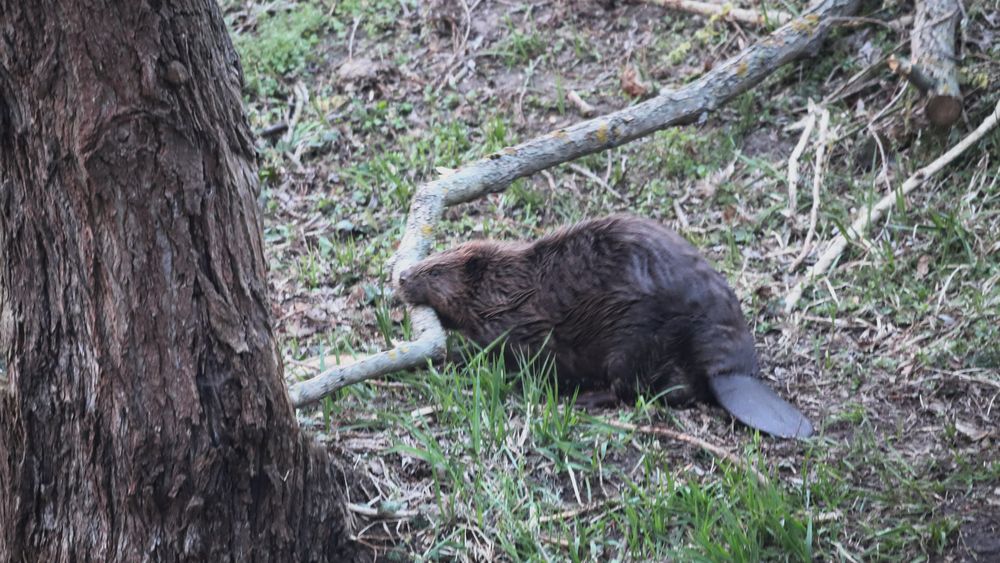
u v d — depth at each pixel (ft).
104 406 16.33
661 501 20.15
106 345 16.10
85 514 16.94
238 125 16.62
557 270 24.63
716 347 23.58
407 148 34.91
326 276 30.12
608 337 24.06
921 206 29.68
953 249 28.27
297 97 37.65
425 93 36.96
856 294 27.40
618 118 29.40
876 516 20.25
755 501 19.85
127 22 14.84
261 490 17.38
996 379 23.91
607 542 19.85
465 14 39.37
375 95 37.29
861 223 29.43
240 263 16.62
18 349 16.55
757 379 23.82
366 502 21.02
